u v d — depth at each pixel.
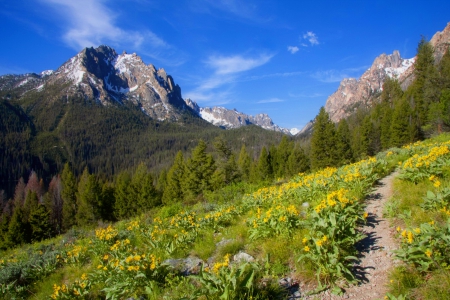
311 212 5.96
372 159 11.41
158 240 8.19
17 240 31.12
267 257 4.99
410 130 40.84
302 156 45.44
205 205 16.09
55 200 59.19
